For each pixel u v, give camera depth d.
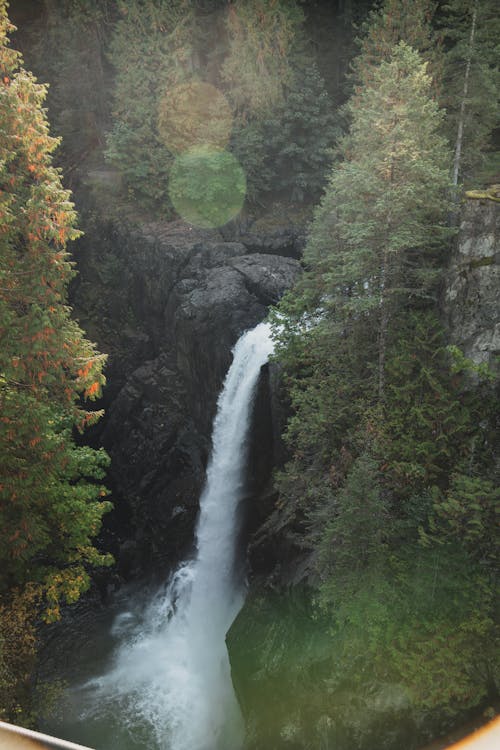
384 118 20.30
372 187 20.16
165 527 36.09
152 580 34.78
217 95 43.47
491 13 26.25
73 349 18.84
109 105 51.22
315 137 41.47
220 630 29.41
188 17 42.97
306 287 24.41
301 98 40.31
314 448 24.50
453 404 20.33
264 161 43.22
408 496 20.17
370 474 18.06
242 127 42.50
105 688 26.41
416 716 16.84
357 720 17.62
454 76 27.89
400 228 20.09
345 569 18.59
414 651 17.53
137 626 30.89
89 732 24.03
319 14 45.22
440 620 17.53
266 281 35.59
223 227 41.66
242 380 32.06
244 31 41.09
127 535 38.25
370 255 20.55
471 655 17.03
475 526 17.81
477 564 17.92
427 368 20.78
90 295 44.88
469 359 20.30
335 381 22.98
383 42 29.97
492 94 26.77
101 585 33.66
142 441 39.62
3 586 19.77
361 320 22.69
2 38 17.61
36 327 17.23
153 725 24.39
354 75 33.16
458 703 16.64
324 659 19.77
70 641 29.44
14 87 17.25
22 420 17.19
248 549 28.02
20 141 17.64
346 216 21.62
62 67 50.38
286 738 19.17
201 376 36.06
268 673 21.30
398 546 19.00
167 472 38.12
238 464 32.41
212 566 32.75
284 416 27.98
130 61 43.75
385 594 17.91
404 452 20.30
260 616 24.03
